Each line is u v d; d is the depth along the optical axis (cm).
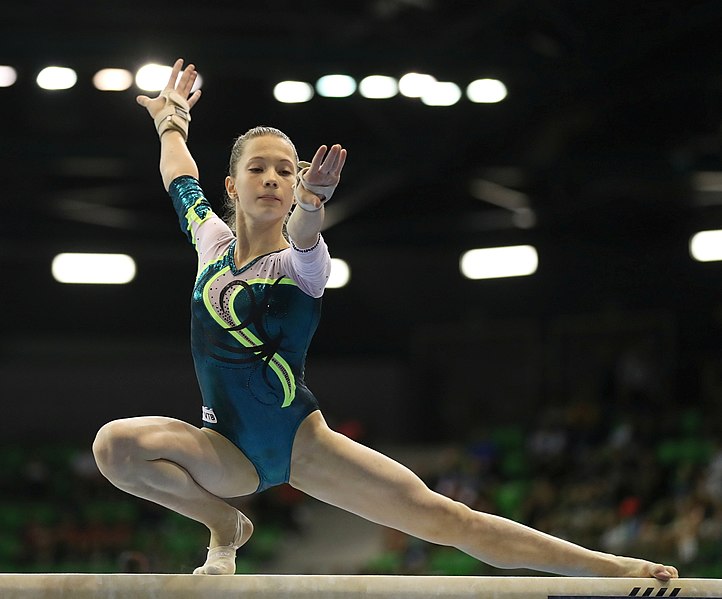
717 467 4344
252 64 3978
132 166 4809
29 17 3891
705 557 3841
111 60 3900
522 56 4088
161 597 1038
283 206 1190
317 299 1186
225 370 1168
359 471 1176
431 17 4181
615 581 1129
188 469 1148
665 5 3828
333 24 4081
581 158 4809
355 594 1060
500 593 1088
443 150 4672
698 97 4769
